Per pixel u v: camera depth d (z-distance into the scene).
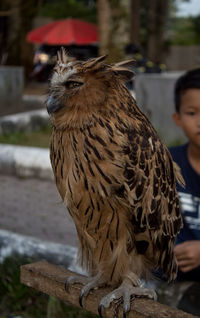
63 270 2.23
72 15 33.22
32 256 4.19
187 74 2.86
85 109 1.98
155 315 1.82
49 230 5.53
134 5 21.70
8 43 17.83
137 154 2.04
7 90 12.60
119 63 2.08
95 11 33.91
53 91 2.06
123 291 2.02
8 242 4.39
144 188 2.10
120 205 2.08
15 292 3.89
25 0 17.28
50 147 2.19
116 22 9.96
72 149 2.03
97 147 1.97
